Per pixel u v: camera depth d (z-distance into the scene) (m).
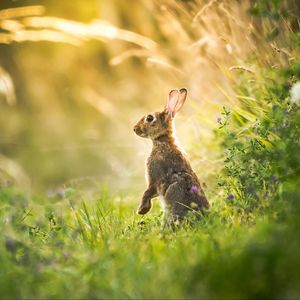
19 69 23.25
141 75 20.45
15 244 7.91
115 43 21.09
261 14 9.73
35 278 7.06
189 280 6.54
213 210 9.08
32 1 21.30
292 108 9.48
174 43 15.70
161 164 10.28
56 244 8.09
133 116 18.61
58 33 14.94
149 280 6.79
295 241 6.57
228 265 6.46
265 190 9.12
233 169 9.66
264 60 11.78
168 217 9.88
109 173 19.45
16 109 22.64
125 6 19.42
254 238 6.96
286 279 6.18
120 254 7.54
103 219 9.95
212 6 13.16
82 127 21.92
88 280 6.88
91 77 22.33
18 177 16.55
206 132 13.02
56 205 11.69
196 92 14.10
